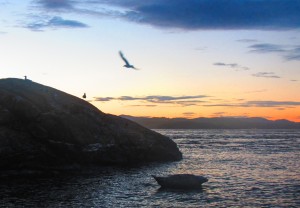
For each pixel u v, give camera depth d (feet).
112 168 213.05
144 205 124.98
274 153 328.90
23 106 191.72
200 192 147.13
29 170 183.73
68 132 203.31
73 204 124.67
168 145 264.93
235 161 262.26
